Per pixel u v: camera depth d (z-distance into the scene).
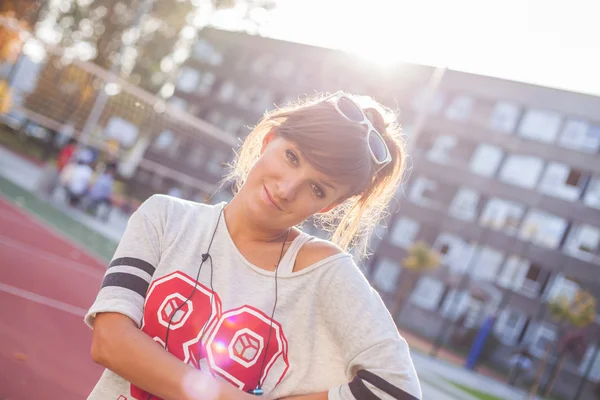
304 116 1.49
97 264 11.45
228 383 1.39
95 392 1.47
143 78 34.44
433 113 38.88
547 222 35.53
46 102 19.28
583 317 28.67
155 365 1.35
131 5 33.66
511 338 34.81
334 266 1.53
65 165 20.56
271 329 1.48
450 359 29.48
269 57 45.81
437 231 37.38
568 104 36.03
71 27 33.66
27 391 4.59
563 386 33.12
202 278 1.49
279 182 1.46
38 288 7.66
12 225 11.75
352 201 1.78
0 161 24.81
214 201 36.94
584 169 35.19
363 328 1.47
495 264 36.00
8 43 17.55
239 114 45.59
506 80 37.56
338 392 1.41
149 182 36.50
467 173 37.41
